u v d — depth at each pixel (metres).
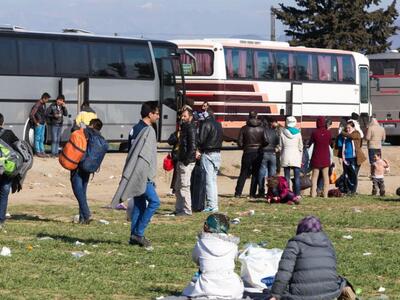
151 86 85.75
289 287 22.62
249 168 58.47
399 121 109.81
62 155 43.00
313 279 22.41
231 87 90.56
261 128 57.84
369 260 33.94
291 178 62.69
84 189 43.59
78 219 44.59
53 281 28.48
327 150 59.94
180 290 27.75
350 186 62.34
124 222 44.72
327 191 60.47
